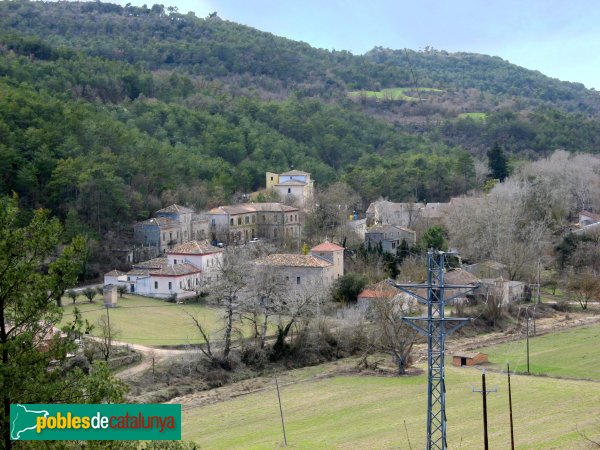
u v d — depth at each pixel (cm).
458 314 12169
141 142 19762
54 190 15375
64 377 4300
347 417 7962
